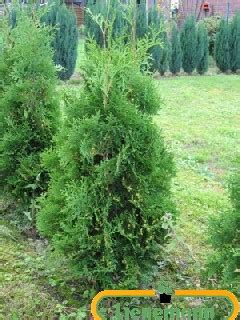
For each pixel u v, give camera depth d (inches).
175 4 416.8
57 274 91.9
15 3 117.0
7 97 108.3
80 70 83.9
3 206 121.0
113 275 82.7
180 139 192.7
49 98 109.8
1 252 99.6
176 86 299.9
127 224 78.9
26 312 82.5
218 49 351.9
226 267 76.0
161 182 80.9
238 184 78.7
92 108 77.6
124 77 77.3
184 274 95.1
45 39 111.1
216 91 291.1
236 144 189.5
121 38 79.7
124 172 77.8
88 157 76.3
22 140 107.9
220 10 520.4
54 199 86.0
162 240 83.2
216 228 79.7
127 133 75.7
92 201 77.4
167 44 327.0
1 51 118.7
